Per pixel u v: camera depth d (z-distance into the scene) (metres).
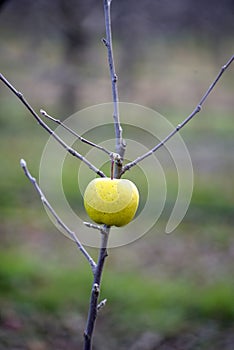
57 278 16.27
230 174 31.81
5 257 17.48
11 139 38.97
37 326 13.13
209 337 13.39
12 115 45.12
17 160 33.53
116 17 32.50
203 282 17.02
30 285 15.60
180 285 16.52
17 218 22.98
